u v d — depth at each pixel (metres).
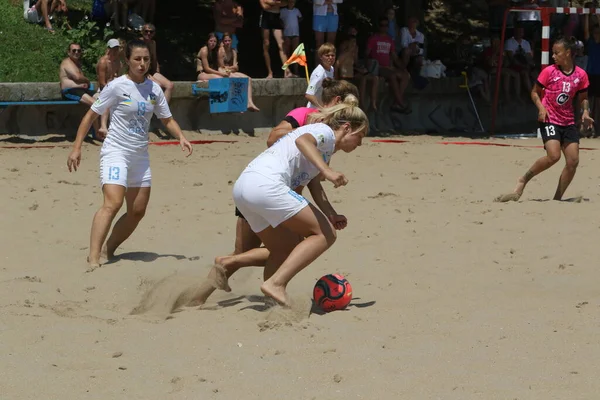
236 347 7.85
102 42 27.45
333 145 8.91
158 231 13.62
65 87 23.20
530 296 9.95
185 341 8.02
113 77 23.44
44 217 14.45
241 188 8.96
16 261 11.47
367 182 18.97
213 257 11.91
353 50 29.16
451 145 27.14
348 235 13.35
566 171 16.36
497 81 31.75
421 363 7.45
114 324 8.59
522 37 34.97
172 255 11.96
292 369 7.26
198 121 26.80
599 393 6.75
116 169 11.34
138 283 10.36
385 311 9.16
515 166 22.25
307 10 34.94
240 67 31.23
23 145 22.06
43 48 26.11
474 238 13.15
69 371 7.21
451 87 33.31
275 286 8.91
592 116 32.50
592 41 32.38
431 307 9.38
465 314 9.06
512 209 15.56
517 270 11.21
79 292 9.95
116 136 11.41
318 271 11.14
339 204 16.11
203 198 16.58
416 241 12.95
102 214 11.27
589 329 8.48
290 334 8.23
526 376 7.13
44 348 7.79
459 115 33.72
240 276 10.82
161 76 25.48
